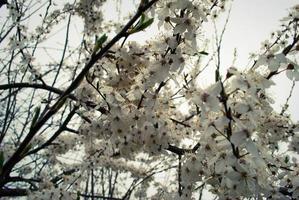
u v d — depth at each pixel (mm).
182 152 2953
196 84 2889
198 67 3232
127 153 3000
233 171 1888
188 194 2625
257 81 1903
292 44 2244
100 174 7105
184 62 2518
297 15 2424
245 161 1870
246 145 1697
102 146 6113
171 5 2385
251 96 1766
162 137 2900
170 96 3004
